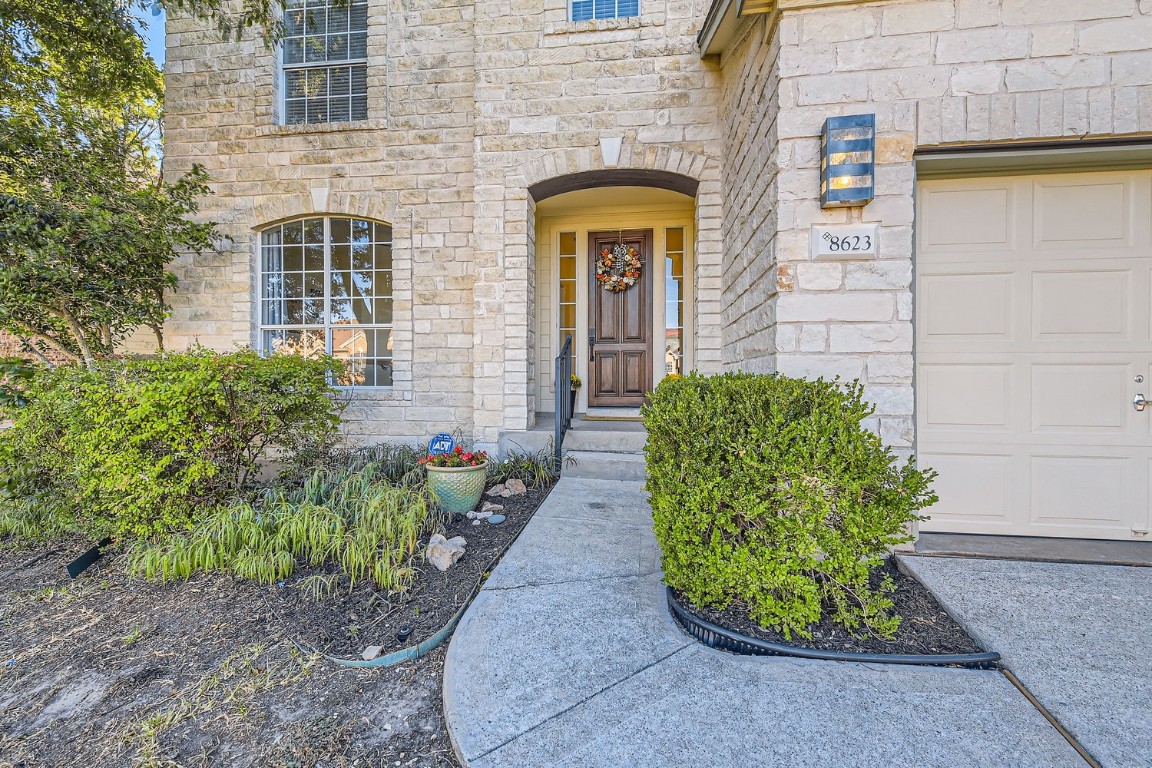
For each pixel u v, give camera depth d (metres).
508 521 3.21
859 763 1.25
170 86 5.12
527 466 4.11
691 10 4.22
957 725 1.36
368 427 4.95
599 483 4.01
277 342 5.23
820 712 1.43
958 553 2.39
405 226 4.90
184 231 4.60
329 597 2.25
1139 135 2.28
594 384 5.63
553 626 1.93
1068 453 2.52
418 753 1.41
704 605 1.95
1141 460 2.46
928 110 2.41
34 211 3.89
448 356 4.88
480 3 4.47
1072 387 2.51
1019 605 1.96
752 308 3.15
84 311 4.39
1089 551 2.40
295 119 5.16
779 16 2.55
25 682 1.76
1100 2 2.28
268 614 2.14
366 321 5.15
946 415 2.59
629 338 5.59
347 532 2.59
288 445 3.47
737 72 3.59
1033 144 2.36
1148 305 2.44
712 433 1.91
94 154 4.43
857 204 2.47
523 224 4.52
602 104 4.36
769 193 2.73
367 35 4.96
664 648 1.78
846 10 2.47
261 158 5.03
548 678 1.62
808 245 2.54
